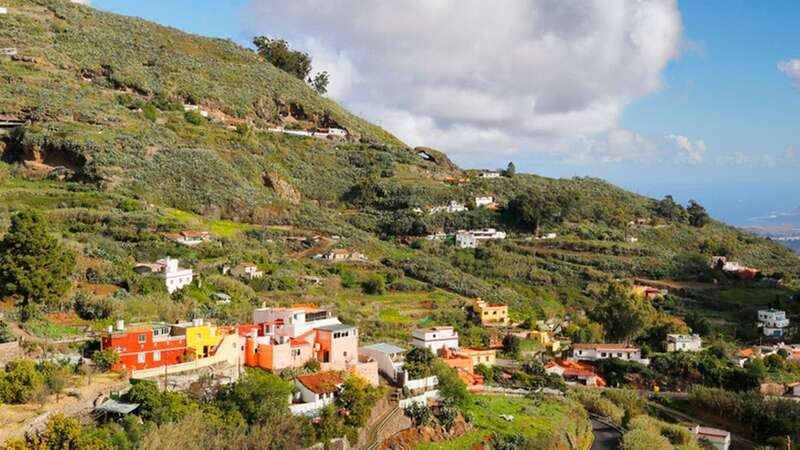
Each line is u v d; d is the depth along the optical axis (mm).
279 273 160000
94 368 82688
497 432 100812
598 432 116688
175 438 69625
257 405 80188
